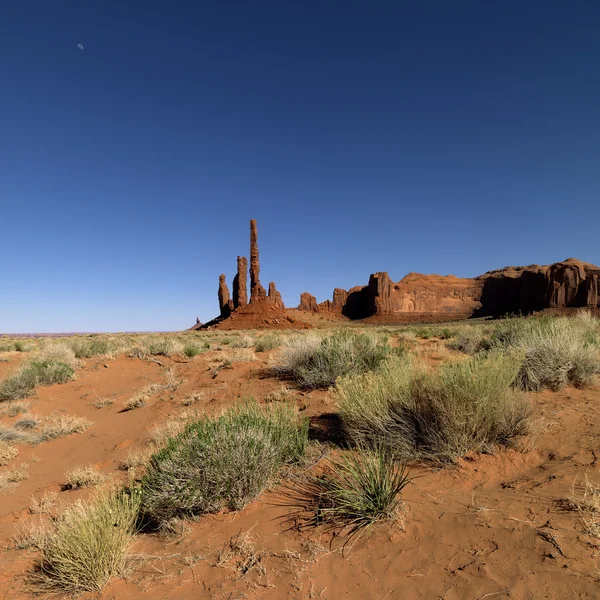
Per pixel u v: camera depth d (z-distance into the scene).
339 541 3.17
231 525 3.75
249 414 5.14
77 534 3.30
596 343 8.52
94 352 19.19
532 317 11.30
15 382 12.45
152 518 4.24
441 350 10.89
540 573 2.39
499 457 4.31
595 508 2.93
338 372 8.61
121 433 8.30
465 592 2.38
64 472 6.52
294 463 4.75
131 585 3.12
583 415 5.40
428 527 3.13
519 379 6.79
